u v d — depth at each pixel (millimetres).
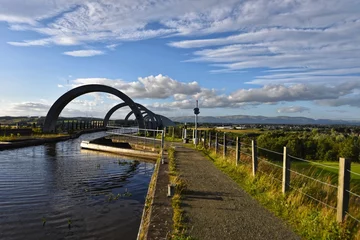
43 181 11188
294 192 6871
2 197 8828
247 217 5699
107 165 15773
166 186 8094
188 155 15648
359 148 16031
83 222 7043
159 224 5188
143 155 18609
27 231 6391
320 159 16578
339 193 5066
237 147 11766
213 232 4895
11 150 19859
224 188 8109
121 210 8047
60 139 28312
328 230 4836
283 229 5125
